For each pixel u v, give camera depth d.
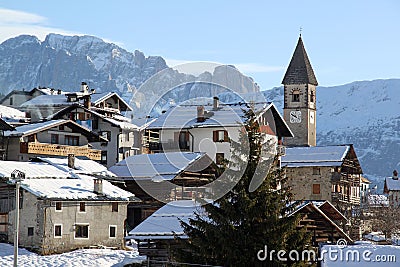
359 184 117.44
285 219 36.66
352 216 105.94
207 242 36.44
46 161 76.19
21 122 96.38
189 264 36.88
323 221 51.72
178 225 45.28
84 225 67.25
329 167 104.38
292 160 106.44
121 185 75.69
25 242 65.31
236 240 35.94
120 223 70.00
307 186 105.06
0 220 67.25
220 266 36.16
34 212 65.25
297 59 144.50
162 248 46.59
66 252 65.44
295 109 142.75
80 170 74.69
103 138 93.50
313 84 144.38
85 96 103.31
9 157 85.31
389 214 105.75
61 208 65.81
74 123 90.69
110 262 58.06
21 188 65.81
